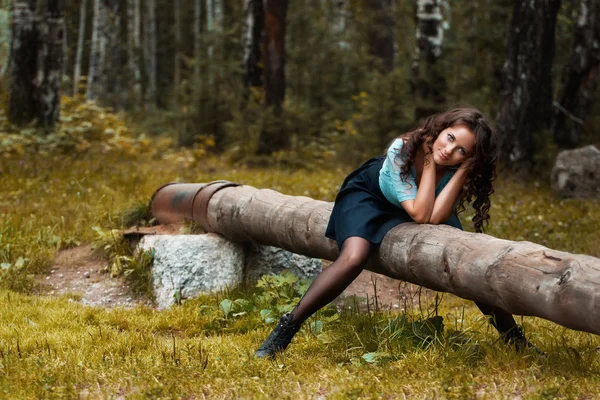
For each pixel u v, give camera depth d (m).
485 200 3.69
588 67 11.91
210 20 24.75
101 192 8.37
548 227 7.38
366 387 2.96
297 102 13.52
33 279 5.53
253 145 12.04
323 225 4.09
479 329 4.12
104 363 3.38
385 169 3.63
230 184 5.53
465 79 12.30
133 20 33.25
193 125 13.47
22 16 12.09
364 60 18.34
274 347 3.53
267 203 4.73
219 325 4.43
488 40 12.35
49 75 12.20
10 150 10.73
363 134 12.29
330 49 18.56
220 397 2.96
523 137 11.01
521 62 11.01
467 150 3.49
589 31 11.84
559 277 2.77
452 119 3.51
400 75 12.29
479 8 12.70
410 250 3.47
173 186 6.17
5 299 4.88
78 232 6.59
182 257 5.11
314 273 5.50
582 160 9.59
